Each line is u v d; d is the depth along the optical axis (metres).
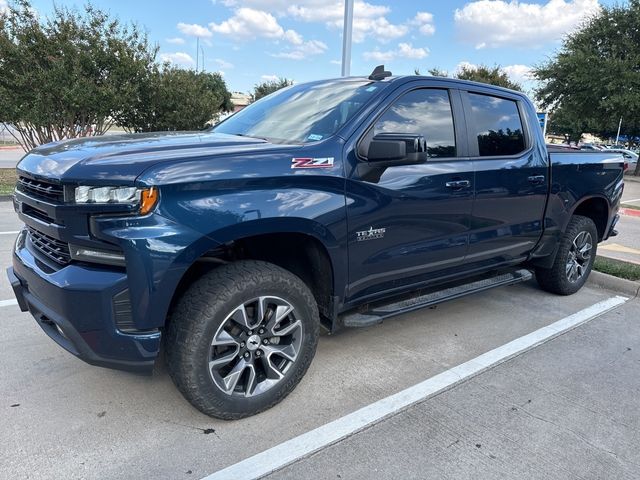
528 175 4.14
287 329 2.83
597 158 4.95
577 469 2.49
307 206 2.75
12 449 2.49
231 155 2.60
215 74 34.94
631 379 3.42
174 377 2.59
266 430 2.72
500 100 4.12
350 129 3.05
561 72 25.12
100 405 2.90
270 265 2.77
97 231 2.32
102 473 2.35
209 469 2.40
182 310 2.55
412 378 3.33
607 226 5.37
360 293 3.24
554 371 3.50
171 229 2.35
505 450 2.61
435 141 3.52
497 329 4.21
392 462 2.49
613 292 5.33
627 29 23.81
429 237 3.47
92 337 2.39
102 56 13.50
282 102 3.80
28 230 3.07
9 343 3.62
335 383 3.23
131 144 2.79
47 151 2.81
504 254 4.18
